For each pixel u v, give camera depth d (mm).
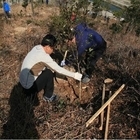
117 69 4836
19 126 3527
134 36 9891
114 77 4598
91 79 4625
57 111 3850
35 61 3541
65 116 3742
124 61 4918
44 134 3445
